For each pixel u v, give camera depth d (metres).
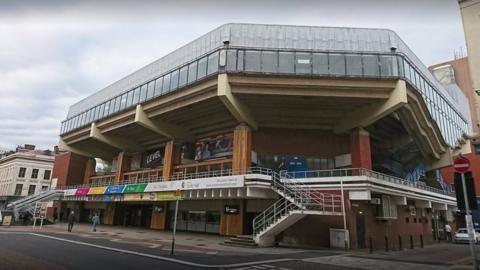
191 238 23.91
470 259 16.12
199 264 11.85
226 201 28.08
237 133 28.23
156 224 34.00
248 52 25.80
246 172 26.78
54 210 47.94
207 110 29.16
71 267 10.12
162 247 17.17
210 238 24.33
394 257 16.44
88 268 10.07
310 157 28.81
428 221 33.91
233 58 25.59
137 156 42.00
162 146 38.38
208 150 32.12
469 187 9.52
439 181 44.62
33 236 21.12
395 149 35.31
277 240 22.94
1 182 68.00
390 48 25.84
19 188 63.62
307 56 25.61
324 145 29.09
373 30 26.50
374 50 25.86
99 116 38.59
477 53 12.87
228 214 27.25
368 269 11.95
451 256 17.67
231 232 26.48
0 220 31.91
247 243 19.88
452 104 40.25
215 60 26.22
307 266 12.38
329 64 25.30
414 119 28.62
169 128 33.25
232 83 25.30
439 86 36.44
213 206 29.44
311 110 27.88
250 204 26.59
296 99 26.20
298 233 22.64
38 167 66.75
